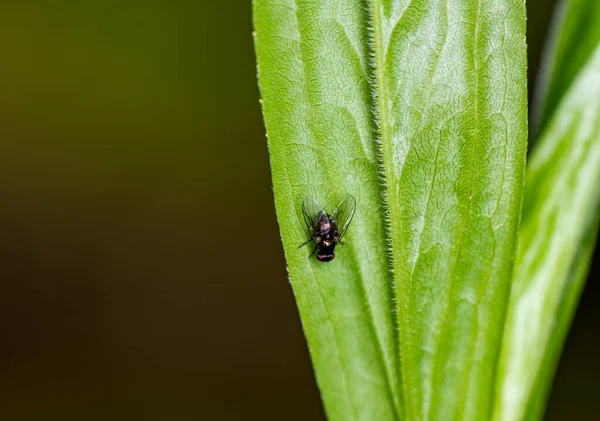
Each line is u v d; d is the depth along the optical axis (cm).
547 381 17
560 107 18
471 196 16
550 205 17
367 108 16
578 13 18
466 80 16
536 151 18
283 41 16
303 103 16
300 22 16
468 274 17
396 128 16
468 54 16
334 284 17
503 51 16
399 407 17
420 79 16
